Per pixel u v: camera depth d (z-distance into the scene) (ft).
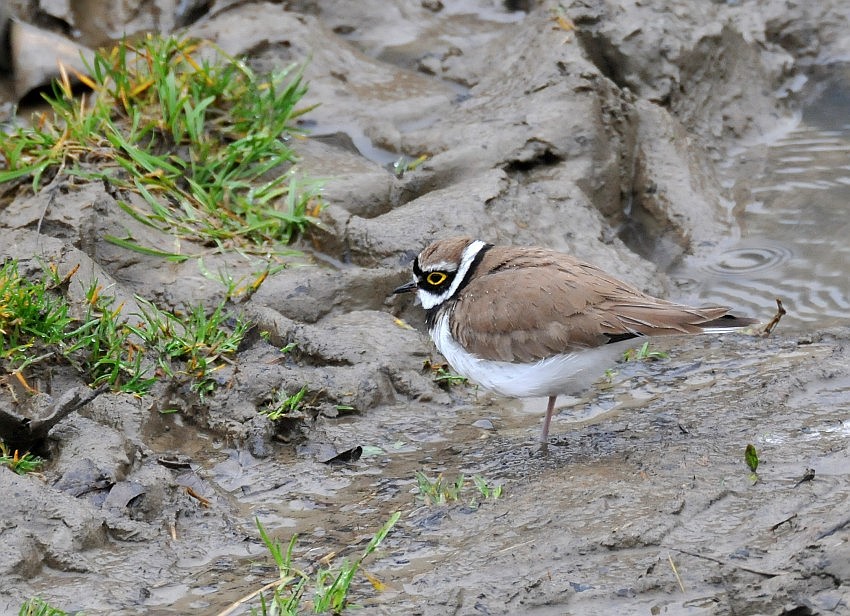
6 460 32.45
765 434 33.76
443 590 27.07
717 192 54.03
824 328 43.34
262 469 35.17
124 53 50.57
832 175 54.80
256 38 57.41
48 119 52.95
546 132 51.98
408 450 36.32
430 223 46.68
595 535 28.40
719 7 62.13
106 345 38.52
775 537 27.61
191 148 49.42
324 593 26.84
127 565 29.22
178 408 37.93
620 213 53.11
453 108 55.72
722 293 47.32
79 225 43.34
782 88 61.21
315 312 43.01
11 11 56.24
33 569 28.60
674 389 39.14
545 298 34.22
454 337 35.73
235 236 46.37
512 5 61.93
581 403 39.01
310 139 53.21
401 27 61.00
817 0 63.67
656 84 57.52
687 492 30.07
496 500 31.42
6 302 37.06
